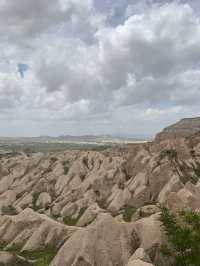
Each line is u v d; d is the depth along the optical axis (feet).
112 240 118.73
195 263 83.56
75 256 119.34
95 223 126.31
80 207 257.96
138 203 246.06
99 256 115.65
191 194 161.27
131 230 120.88
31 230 188.75
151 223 117.08
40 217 193.88
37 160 409.90
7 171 408.46
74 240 124.26
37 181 346.54
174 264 97.86
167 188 234.79
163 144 310.86
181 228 90.53
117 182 291.99
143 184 261.03
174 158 278.87
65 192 314.35
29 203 303.68
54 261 123.34
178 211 102.89
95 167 345.10
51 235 175.11
